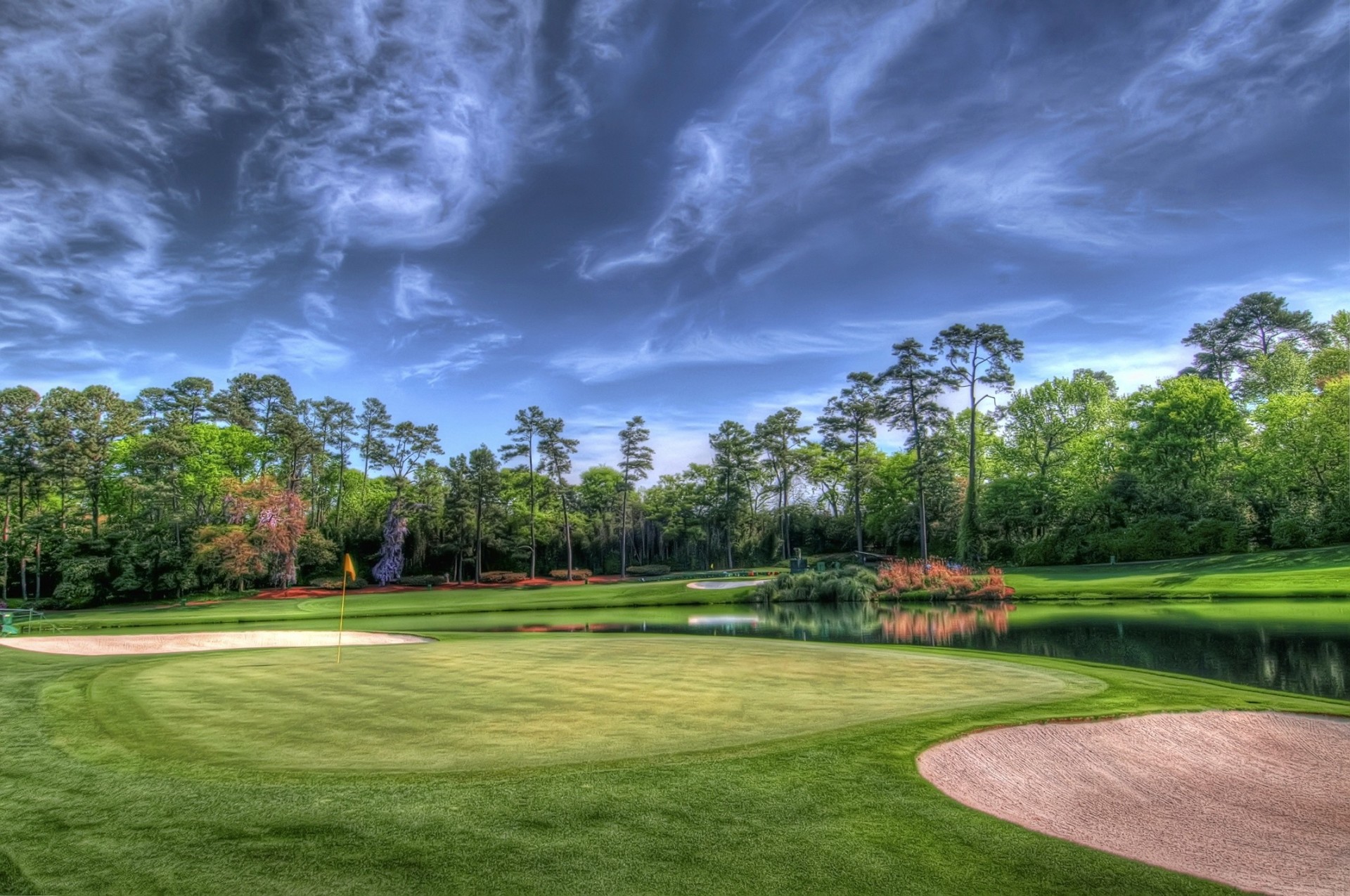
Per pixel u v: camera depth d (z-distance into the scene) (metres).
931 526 63.75
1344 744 8.63
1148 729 8.92
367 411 81.81
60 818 5.55
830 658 15.12
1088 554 49.75
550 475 71.69
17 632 29.47
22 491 60.84
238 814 5.60
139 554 56.41
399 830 5.31
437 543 70.31
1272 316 67.44
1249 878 5.07
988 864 5.06
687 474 89.94
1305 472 44.09
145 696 10.58
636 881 4.59
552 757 7.14
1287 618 22.91
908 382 55.88
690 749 7.39
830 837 5.36
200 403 78.81
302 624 34.88
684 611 38.31
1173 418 48.19
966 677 12.43
